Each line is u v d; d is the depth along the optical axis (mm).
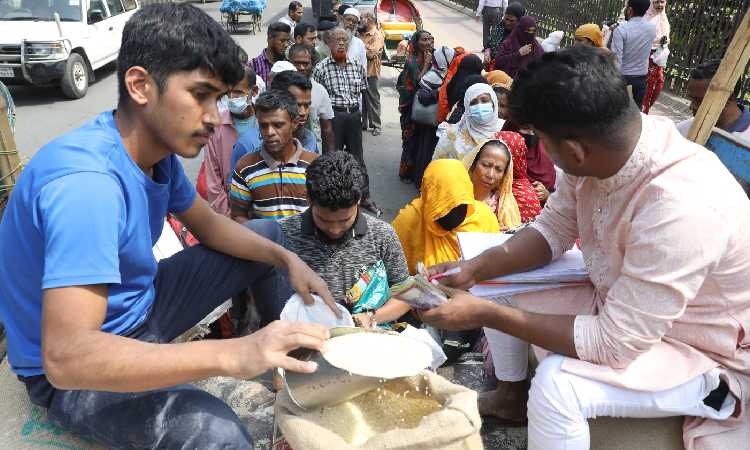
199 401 1432
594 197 1832
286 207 3021
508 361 2305
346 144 5664
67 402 1466
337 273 2238
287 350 1277
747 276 1639
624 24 6598
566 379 1733
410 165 5891
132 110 1388
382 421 1564
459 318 1820
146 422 1392
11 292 1441
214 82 1350
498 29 8008
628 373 1727
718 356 1778
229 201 3439
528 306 2182
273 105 2840
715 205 1522
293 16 9219
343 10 9750
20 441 1741
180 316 1819
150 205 1531
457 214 2959
